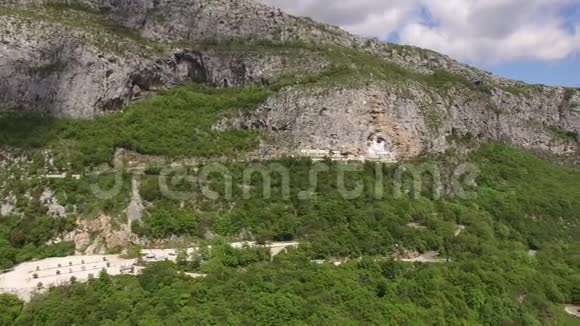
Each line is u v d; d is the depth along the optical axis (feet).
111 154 466.70
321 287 324.19
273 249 374.43
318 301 310.04
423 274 365.40
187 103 537.24
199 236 388.57
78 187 417.49
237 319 282.77
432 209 479.00
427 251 424.46
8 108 490.08
